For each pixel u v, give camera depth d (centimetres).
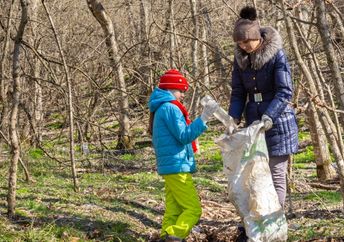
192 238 555
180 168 504
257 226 479
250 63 505
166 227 517
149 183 862
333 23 714
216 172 1009
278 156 507
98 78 1080
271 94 506
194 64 1087
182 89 521
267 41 496
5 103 768
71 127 729
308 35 686
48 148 1103
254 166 483
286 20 461
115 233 551
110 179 907
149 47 1061
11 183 580
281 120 502
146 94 1115
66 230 544
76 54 1076
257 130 482
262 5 964
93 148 1237
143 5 1312
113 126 1462
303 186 830
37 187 785
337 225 568
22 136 961
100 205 660
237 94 527
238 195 486
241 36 489
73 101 947
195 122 495
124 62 1123
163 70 1089
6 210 607
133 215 627
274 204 484
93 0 1215
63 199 682
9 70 916
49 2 1194
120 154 1253
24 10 584
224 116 493
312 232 543
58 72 1054
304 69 462
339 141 481
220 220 634
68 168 987
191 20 1170
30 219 573
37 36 1051
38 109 1010
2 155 973
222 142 491
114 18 1448
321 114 482
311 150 1163
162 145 506
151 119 524
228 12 1097
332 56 461
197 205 509
